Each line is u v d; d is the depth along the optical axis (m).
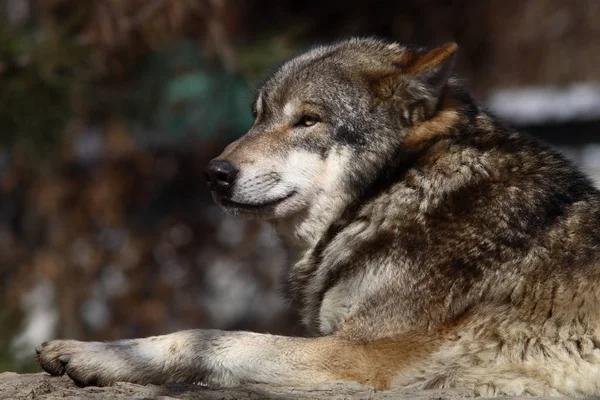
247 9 23.77
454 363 8.86
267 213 10.20
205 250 26.41
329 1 24.56
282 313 25.86
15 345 16.41
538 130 27.81
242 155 10.16
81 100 20.31
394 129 9.95
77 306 24.53
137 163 24.91
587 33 26.91
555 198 9.30
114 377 8.95
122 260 25.42
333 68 10.31
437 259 9.08
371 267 9.33
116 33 18.98
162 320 25.52
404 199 9.52
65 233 24.70
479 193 9.30
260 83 11.48
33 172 23.97
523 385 8.74
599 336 8.73
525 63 27.03
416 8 24.61
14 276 25.16
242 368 8.92
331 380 8.84
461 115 10.05
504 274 8.94
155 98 21.81
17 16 22.58
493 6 25.08
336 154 10.10
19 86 18.44
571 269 8.91
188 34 20.36
